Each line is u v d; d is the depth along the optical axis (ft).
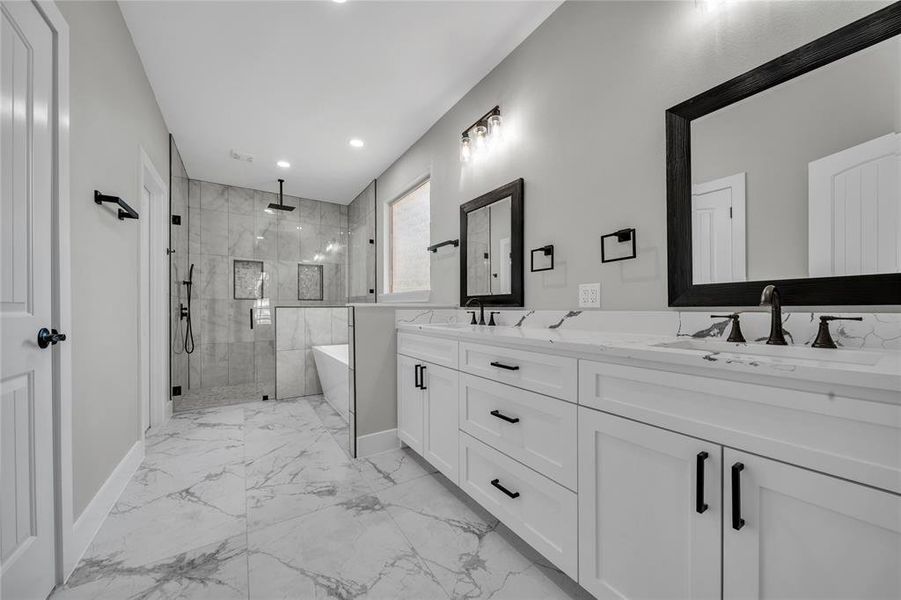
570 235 5.98
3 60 3.28
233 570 4.28
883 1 3.13
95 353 5.21
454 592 3.95
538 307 6.60
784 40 3.69
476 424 5.28
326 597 3.88
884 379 1.94
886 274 3.06
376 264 14.02
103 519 5.24
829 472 2.17
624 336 4.67
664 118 4.71
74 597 3.88
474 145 8.32
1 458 3.22
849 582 2.11
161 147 9.50
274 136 10.78
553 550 3.98
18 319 3.46
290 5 6.12
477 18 6.42
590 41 5.69
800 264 3.55
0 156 3.23
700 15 4.37
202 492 6.10
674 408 2.95
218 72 7.84
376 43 7.01
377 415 7.82
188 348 13.99
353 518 5.34
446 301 9.53
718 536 2.66
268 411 11.09
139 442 7.19
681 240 4.46
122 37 6.31
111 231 5.89
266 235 16.11
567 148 6.05
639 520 3.18
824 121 3.42
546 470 4.09
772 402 2.40
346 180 14.57
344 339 13.74
